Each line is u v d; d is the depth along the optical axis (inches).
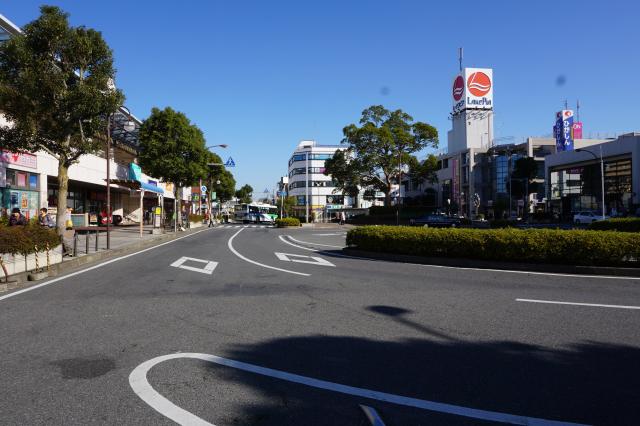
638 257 390.9
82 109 497.7
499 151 2751.0
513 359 171.9
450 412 127.3
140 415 125.0
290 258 549.0
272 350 183.2
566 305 265.7
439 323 226.1
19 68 486.3
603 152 1870.1
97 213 1337.4
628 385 146.3
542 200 2635.3
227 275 398.6
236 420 122.2
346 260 523.5
